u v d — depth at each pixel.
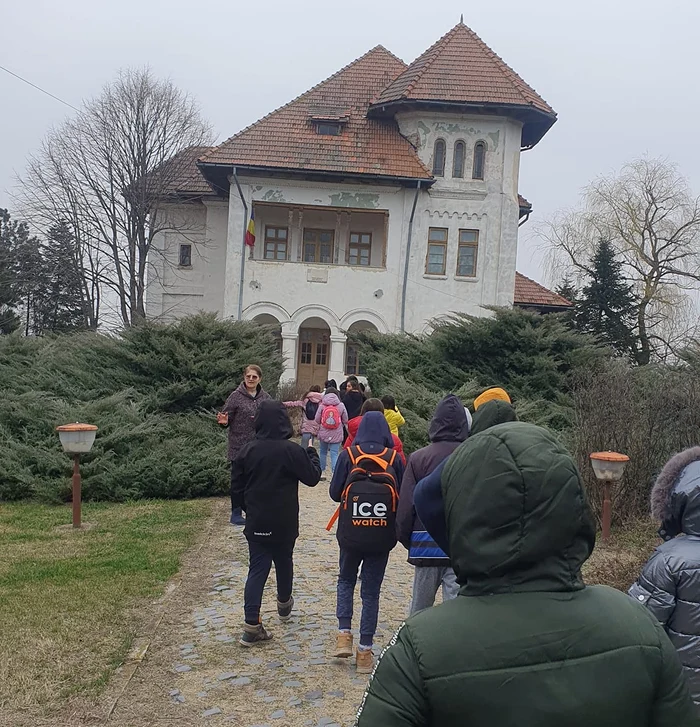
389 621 6.61
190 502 12.23
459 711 1.67
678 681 1.78
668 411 10.16
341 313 32.66
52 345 16.55
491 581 1.77
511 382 17.91
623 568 7.00
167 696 5.02
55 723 4.61
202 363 15.48
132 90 36.28
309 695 5.03
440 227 33.06
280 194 32.66
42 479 12.27
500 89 33.34
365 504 5.43
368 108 34.38
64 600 6.93
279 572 6.35
